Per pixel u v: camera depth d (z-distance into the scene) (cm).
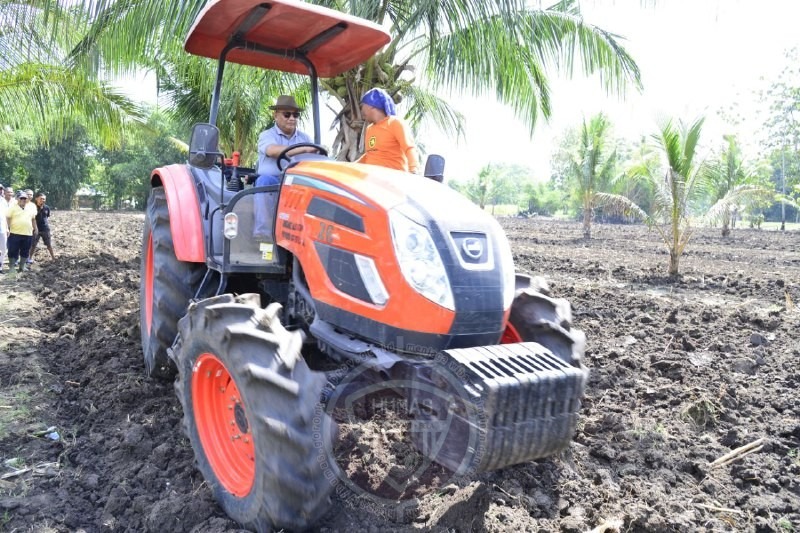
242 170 439
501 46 681
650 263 1457
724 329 680
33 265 1105
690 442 373
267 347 258
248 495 257
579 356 308
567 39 739
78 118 1141
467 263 268
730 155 2284
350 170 311
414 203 276
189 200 387
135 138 1159
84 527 280
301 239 310
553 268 1312
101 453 346
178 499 285
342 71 455
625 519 286
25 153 4009
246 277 394
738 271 1329
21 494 301
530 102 774
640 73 747
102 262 1141
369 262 274
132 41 695
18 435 361
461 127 932
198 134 344
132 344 524
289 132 417
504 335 328
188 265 403
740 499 311
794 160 4381
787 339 637
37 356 500
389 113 380
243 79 846
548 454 263
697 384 476
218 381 296
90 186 5012
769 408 429
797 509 301
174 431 360
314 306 301
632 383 474
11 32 830
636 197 3444
